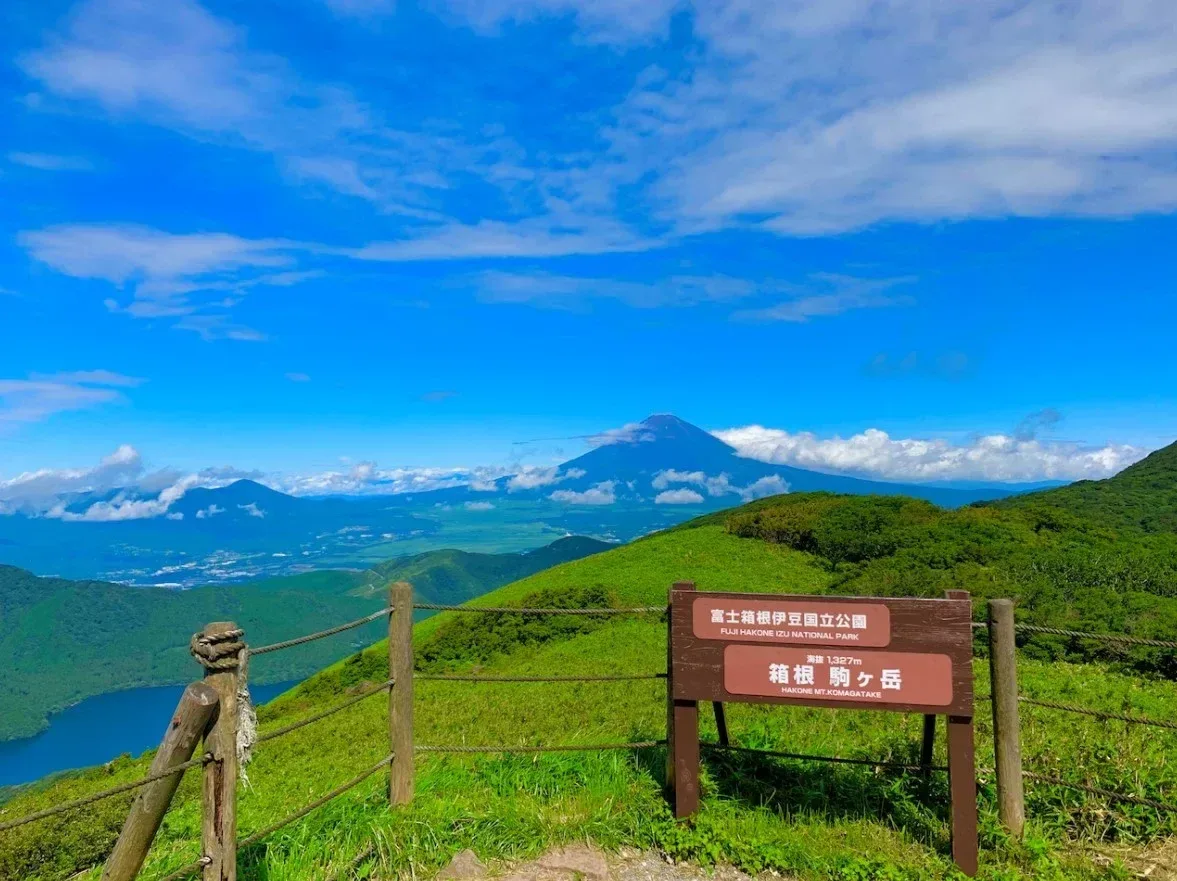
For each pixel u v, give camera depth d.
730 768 5.66
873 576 20.56
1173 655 10.76
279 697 28.78
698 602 4.84
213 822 3.54
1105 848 4.65
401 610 5.12
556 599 24.86
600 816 4.95
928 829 4.80
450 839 4.70
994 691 4.77
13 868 7.86
